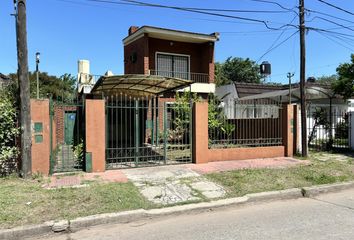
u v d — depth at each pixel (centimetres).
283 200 778
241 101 1600
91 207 652
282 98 1766
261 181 877
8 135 845
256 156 1219
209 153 1127
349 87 1650
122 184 819
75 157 1113
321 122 1560
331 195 820
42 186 782
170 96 1939
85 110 955
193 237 527
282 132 1297
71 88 4056
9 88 1045
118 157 1119
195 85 2067
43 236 555
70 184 809
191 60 2206
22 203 653
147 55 1961
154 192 774
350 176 972
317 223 582
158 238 529
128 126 1503
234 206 722
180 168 1019
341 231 535
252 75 4469
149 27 1914
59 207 645
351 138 1450
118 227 594
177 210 667
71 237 548
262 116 1397
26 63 853
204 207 691
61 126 1722
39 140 898
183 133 1361
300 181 891
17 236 544
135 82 1296
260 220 610
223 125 1348
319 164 1112
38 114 898
